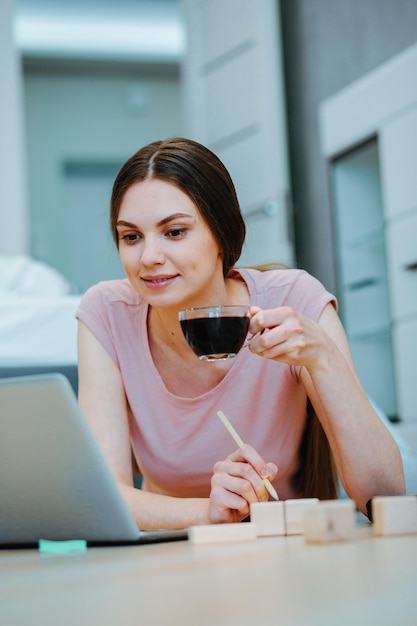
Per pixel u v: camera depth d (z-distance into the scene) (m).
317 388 1.47
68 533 1.18
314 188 5.18
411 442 4.14
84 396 1.74
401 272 4.24
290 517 1.12
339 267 4.85
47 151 8.46
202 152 1.57
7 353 2.74
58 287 3.94
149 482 1.85
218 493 1.36
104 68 8.44
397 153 4.24
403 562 0.79
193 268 1.54
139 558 0.96
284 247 4.85
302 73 5.33
